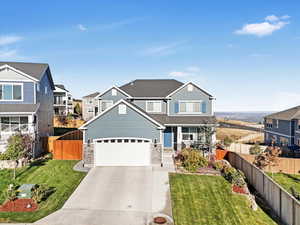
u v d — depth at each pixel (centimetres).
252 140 4678
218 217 1271
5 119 2306
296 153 2995
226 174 1845
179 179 1783
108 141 2088
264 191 1555
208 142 2472
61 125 4547
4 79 2350
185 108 2786
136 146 2097
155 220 1217
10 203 1337
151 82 3241
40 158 2284
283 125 3681
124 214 1273
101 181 1727
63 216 1234
